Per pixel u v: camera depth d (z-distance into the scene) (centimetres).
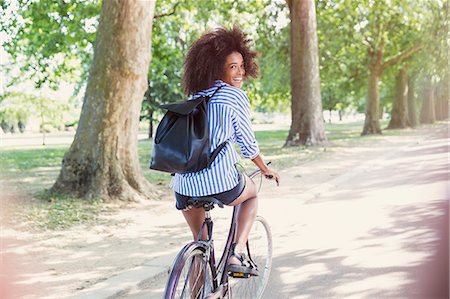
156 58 2327
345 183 1138
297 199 920
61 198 941
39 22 1945
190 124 321
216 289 346
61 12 1950
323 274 509
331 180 1141
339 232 681
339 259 557
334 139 2856
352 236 656
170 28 2445
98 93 961
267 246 446
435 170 1264
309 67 2120
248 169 1382
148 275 504
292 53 2145
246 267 344
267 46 3038
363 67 3556
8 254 595
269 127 6550
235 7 2381
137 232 705
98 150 952
